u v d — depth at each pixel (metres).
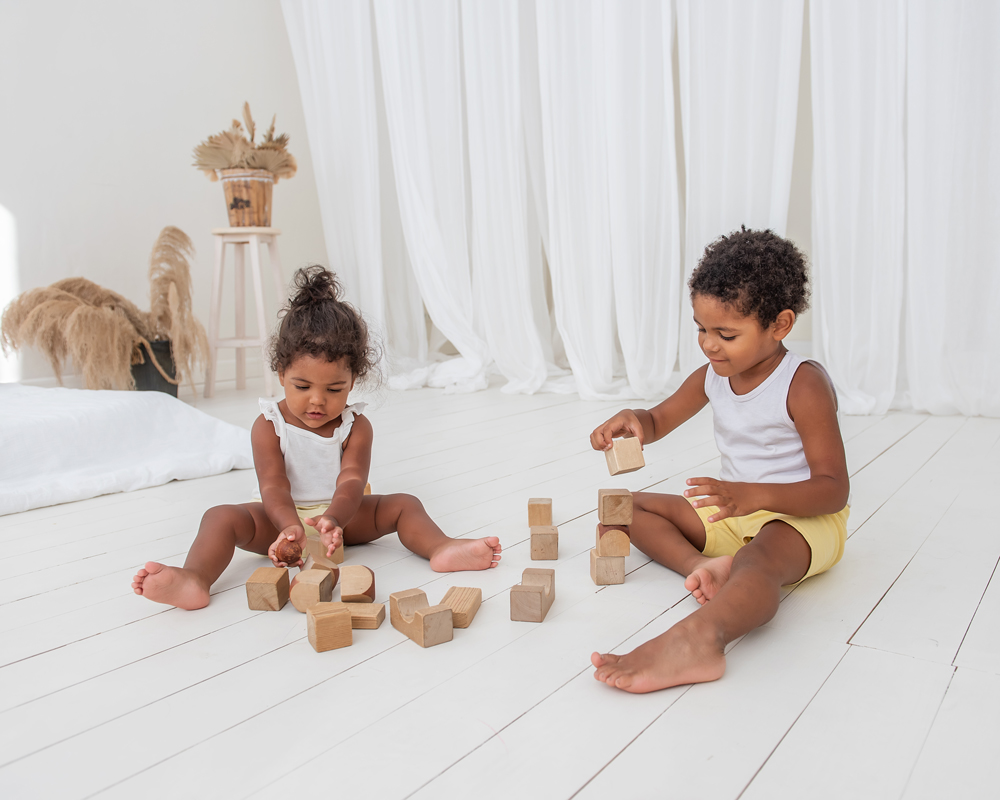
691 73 2.51
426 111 3.08
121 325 2.47
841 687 0.81
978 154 2.19
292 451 1.22
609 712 0.76
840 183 2.35
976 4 2.13
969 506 1.44
